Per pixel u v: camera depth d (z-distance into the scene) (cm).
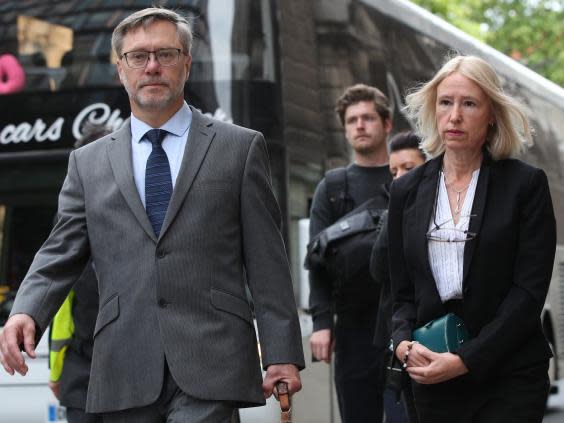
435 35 1268
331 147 1052
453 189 656
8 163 1034
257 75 986
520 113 654
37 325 611
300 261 982
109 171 625
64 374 819
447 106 655
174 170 623
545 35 3600
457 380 642
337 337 912
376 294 892
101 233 618
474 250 640
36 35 1043
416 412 681
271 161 980
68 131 1029
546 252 637
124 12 1034
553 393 1420
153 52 620
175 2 996
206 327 603
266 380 621
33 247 1026
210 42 990
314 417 1007
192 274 605
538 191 641
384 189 908
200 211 610
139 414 611
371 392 902
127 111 1025
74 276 631
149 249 607
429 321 650
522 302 628
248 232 622
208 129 630
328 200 936
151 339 602
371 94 936
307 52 1033
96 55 1032
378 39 1142
